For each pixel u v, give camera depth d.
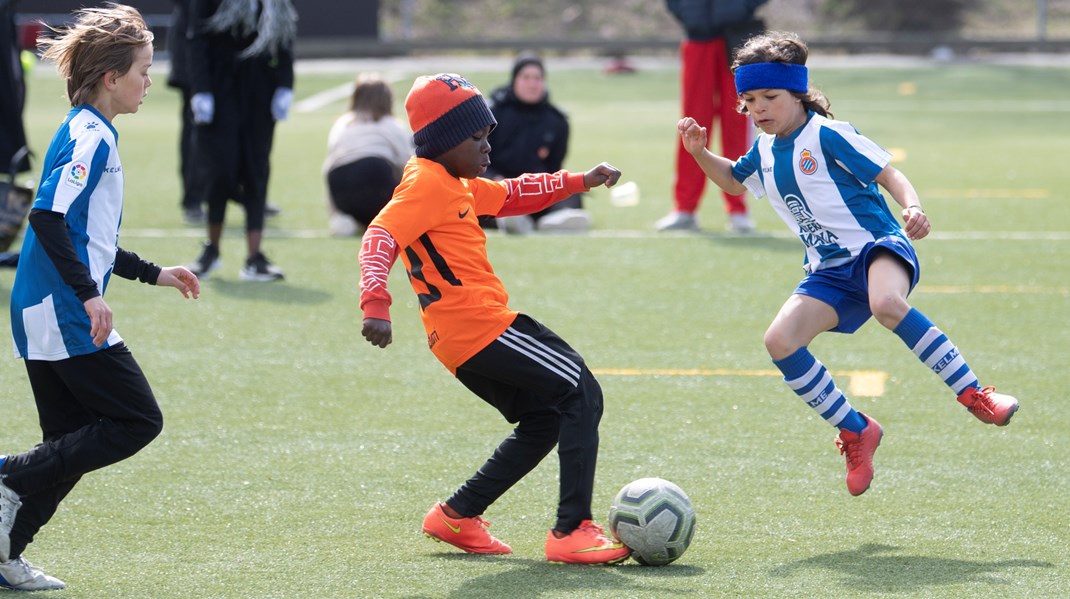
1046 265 34.75
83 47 13.62
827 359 25.44
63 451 13.77
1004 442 20.19
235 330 27.72
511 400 15.37
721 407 22.22
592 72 101.81
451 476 18.64
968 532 16.16
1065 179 50.75
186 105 40.53
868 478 16.56
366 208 38.50
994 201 45.62
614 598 13.63
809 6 125.44
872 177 16.31
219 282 32.53
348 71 100.06
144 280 14.97
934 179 51.19
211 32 30.56
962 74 98.62
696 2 38.91
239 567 14.88
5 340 26.44
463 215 14.92
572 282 32.81
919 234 15.63
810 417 21.64
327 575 14.56
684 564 14.95
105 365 13.76
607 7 128.00
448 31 125.75
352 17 108.06
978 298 30.88
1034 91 88.56
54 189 13.11
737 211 40.44
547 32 125.44
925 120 73.50
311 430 20.86
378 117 39.06
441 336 14.89
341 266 34.72
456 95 14.69
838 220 16.56
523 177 16.25
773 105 16.62
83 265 13.15
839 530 16.27
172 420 21.31
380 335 13.85
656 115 76.25
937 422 21.30
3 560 13.84
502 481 15.32
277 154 59.25
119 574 14.65
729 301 30.73
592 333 27.66
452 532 15.34
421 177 14.65
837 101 84.19
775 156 17.05
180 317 28.81
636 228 40.97
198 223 41.12
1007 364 25.03
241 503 17.38
